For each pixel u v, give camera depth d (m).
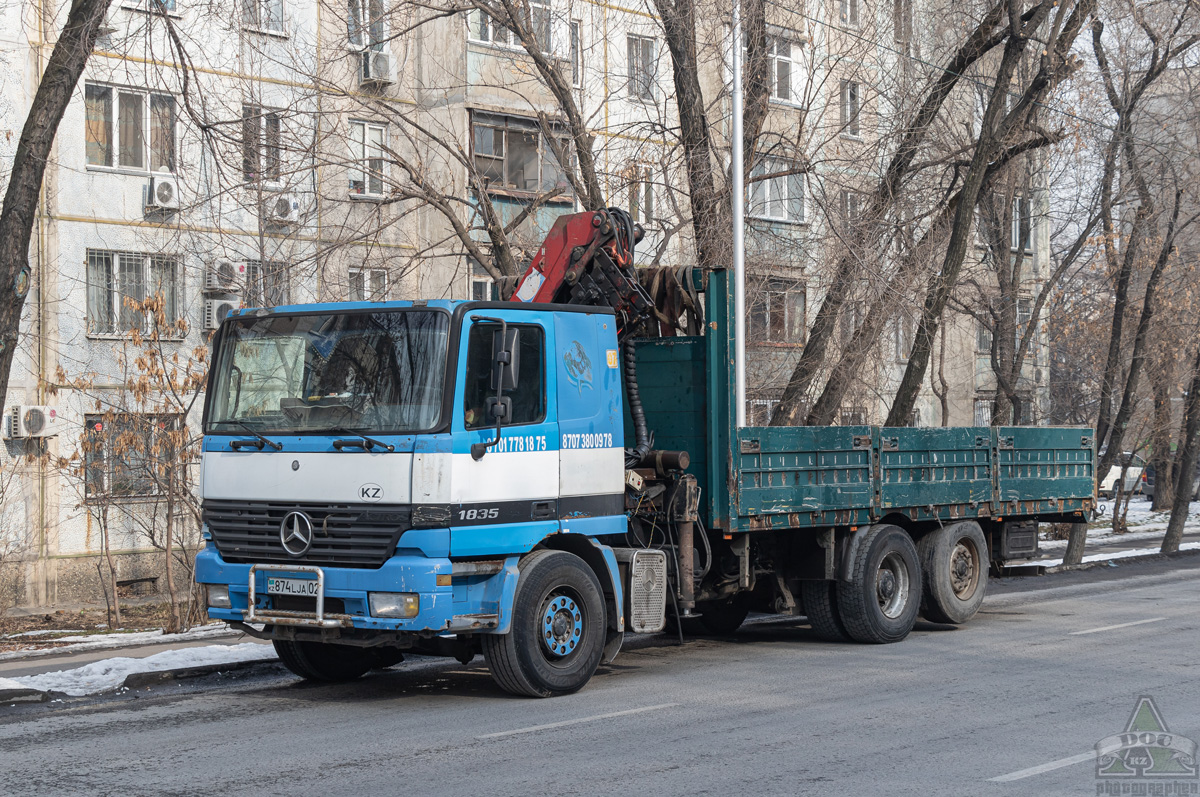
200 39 22.20
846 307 17.69
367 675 10.72
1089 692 9.36
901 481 12.68
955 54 19.78
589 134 17.33
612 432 10.07
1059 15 18.28
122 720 8.57
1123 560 22.81
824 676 10.30
